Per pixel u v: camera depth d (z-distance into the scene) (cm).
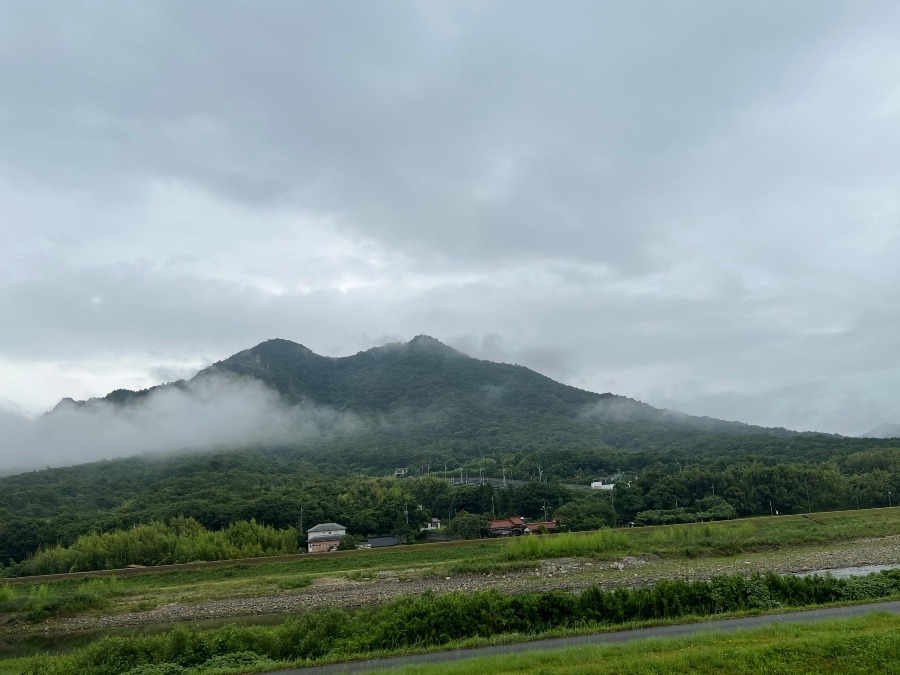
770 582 3166
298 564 8262
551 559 7469
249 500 11844
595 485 14425
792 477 12169
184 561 8825
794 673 1747
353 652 2638
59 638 5509
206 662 2655
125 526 10612
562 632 2664
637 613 2869
